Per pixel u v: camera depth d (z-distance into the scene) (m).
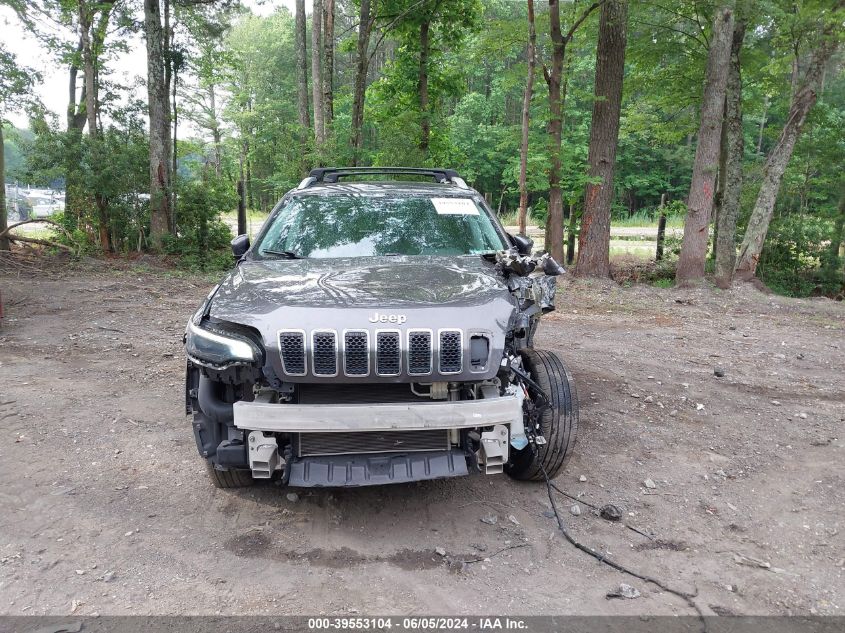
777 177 13.65
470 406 3.18
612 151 13.61
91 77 16.48
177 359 6.96
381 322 3.18
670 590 3.14
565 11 14.89
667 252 17.77
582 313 10.49
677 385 6.35
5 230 14.69
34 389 5.84
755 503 4.03
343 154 14.44
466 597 3.05
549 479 4.17
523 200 11.63
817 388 6.41
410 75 17.20
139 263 15.11
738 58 14.20
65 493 3.98
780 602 3.06
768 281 16.41
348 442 3.34
